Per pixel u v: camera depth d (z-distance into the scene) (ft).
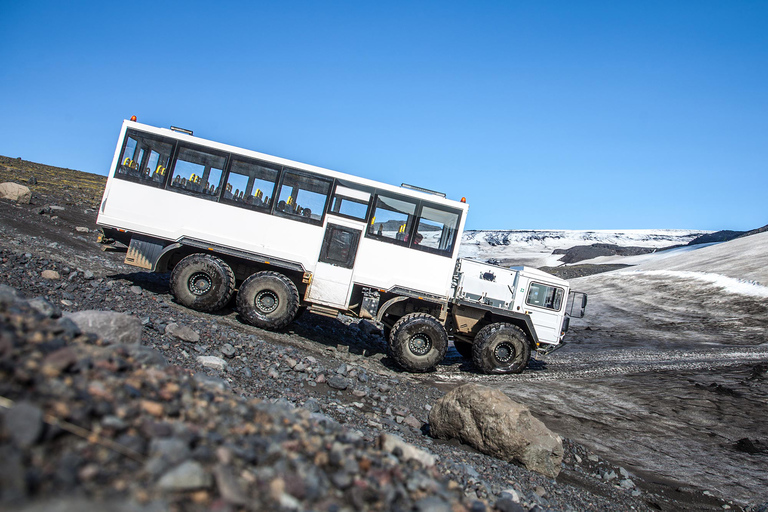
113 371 11.09
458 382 45.11
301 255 43.42
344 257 43.70
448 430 26.37
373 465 12.26
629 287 162.71
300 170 43.83
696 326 107.34
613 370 61.16
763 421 43.73
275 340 40.93
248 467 9.48
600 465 30.45
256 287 42.24
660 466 32.78
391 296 45.52
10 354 9.31
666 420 42.57
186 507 7.55
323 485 10.17
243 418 12.01
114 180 42.57
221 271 42.16
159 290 46.65
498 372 49.19
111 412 9.06
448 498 12.45
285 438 11.62
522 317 49.37
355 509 9.83
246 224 43.29
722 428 41.65
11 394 8.21
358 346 49.73
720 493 29.43
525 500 20.08
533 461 24.56
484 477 21.09
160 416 9.84
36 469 7.04
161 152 42.98
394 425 26.58
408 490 11.85
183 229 42.83
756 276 138.31
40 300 16.14
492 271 50.39
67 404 8.55
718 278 146.10
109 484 7.46
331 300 43.39
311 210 43.70
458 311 50.57
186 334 29.89
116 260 56.65
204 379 14.92
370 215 44.16
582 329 105.50
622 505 24.44
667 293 144.46
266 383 27.81
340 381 31.65
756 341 91.15
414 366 43.93
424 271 44.45
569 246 433.07
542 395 45.06
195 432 9.80
